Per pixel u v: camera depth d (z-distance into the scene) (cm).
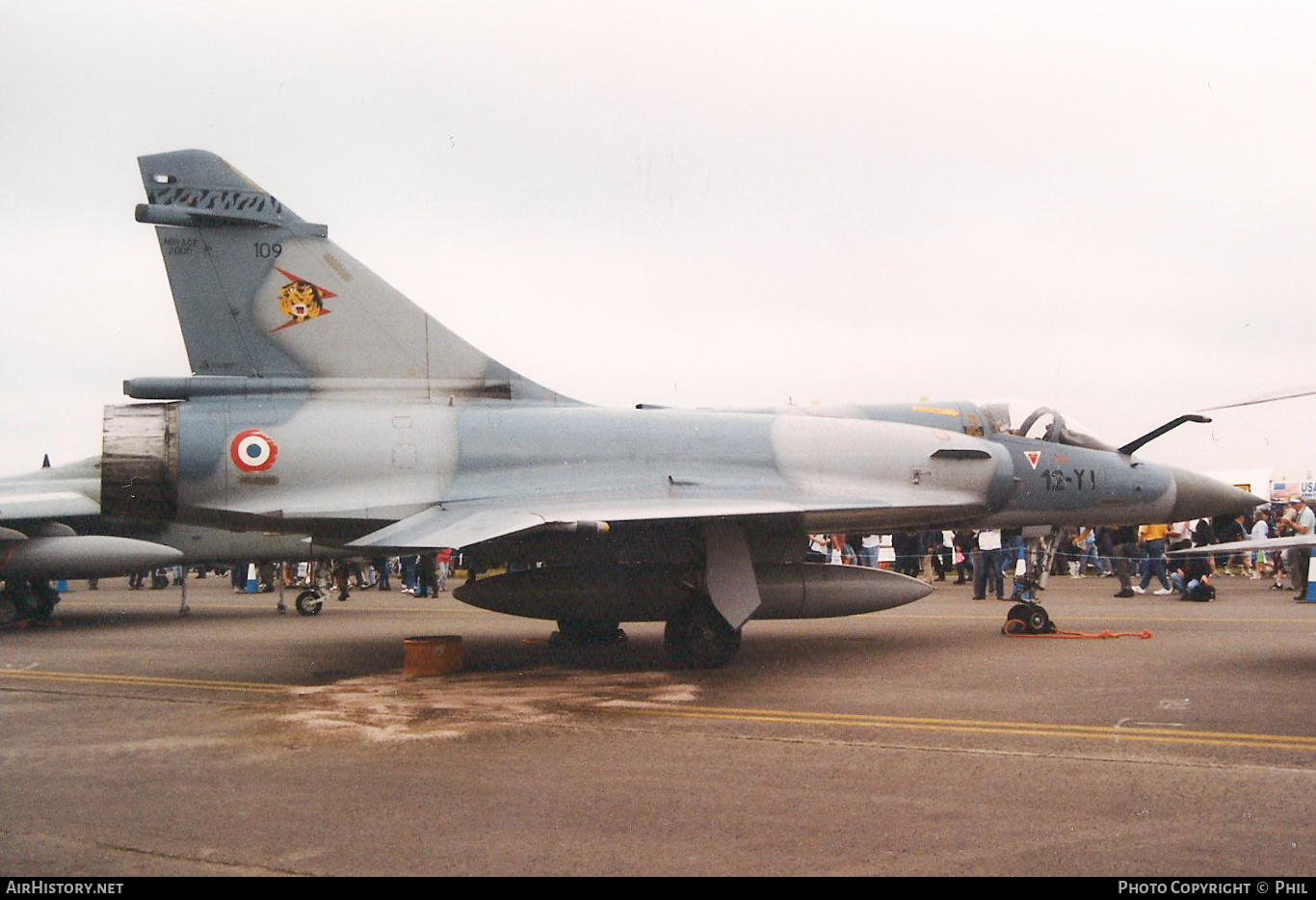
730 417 1309
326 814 598
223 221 1205
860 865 507
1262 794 621
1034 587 1467
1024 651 1266
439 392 1252
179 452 1146
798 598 1256
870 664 1171
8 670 1211
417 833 564
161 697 1001
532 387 1304
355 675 1134
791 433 1307
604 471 1223
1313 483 3350
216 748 771
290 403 1199
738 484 1238
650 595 1183
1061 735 784
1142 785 641
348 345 1230
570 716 880
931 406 1461
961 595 2323
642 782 658
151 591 3105
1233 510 1584
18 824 587
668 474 1232
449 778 675
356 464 1176
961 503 1338
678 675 1106
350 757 735
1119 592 2238
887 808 597
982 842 538
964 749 743
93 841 555
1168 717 848
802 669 1143
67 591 3111
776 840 545
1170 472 1546
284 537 1933
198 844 549
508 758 727
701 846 537
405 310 1252
